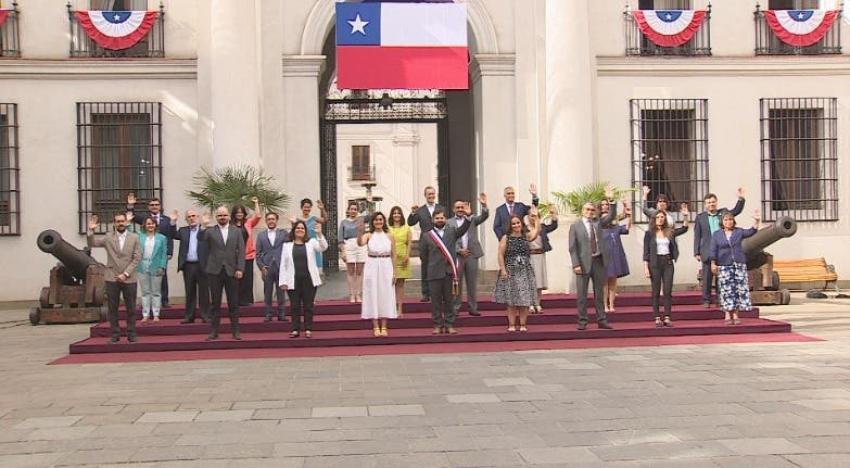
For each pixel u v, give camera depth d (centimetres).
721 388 808
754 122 1727
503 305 1334
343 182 4350
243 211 1221
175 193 1638
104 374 952
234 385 871
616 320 1281
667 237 1216
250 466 568
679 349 1077
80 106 1633
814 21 1728
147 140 1645
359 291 1395
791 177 1744
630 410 721
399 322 1245
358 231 1392
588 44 1584
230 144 1465
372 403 768
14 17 1636
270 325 1223
